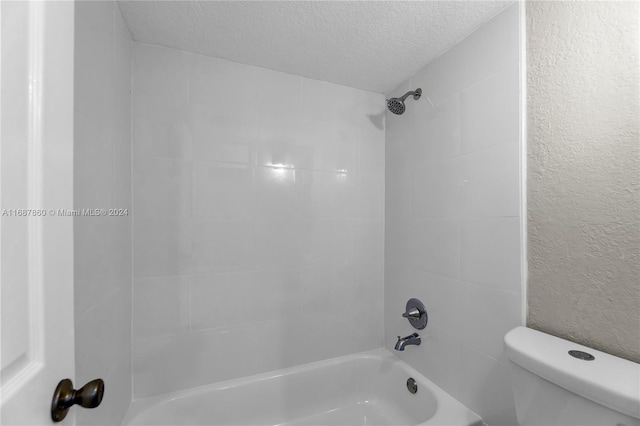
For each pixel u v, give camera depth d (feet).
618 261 2.47
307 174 5.15
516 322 3.26
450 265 4.18
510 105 3.34
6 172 1.09
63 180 1.48
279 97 4.97
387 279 5.64
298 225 5.08
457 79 4.12
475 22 3.71
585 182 2.70
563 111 2.87
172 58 4.30
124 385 3.72
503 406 3.39
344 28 3.86
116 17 3.34
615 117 2.50
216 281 4.52
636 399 1.92
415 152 4.93
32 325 1.24
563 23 2.88
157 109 4.20
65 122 1.50
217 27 3.84
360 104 5.60
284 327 4.98
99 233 2.82
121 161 3.55
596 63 2.63
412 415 4.66
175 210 4.28
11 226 1.12
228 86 4.62
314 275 5.20
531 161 3.15
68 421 1.51
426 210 4.66
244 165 4.71
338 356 5.39
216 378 4.52
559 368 2.34
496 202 3.50
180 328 4.31
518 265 3.23
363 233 5.60
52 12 1.39
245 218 4.70
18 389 1.11
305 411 4.93
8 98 1.11
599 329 2.59
